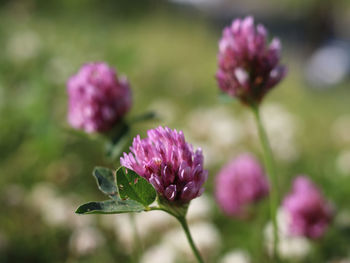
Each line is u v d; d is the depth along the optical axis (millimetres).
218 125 395
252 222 279
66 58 546
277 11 1758
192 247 140
